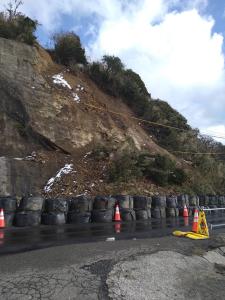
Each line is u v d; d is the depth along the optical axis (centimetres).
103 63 3095
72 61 2834
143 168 2184
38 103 2238
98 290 702
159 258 905
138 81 3488
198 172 2870
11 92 2141
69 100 2439
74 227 1412
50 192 1883
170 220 1758
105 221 1592
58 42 2900
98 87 2933
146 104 3228
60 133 2242
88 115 2491
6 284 692
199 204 2219
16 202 1455
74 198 1581
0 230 1298
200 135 3988
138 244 1045
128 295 702
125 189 1941
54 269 773
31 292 670
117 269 797
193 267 913
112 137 2498
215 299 749
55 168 2062
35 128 2150
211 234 1338
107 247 981
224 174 3122
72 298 668
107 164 2128
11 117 2092
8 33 2395
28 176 1914
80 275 752
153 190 2055
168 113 3528
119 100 3052
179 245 1085
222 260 1043
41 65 2519
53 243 1060
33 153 2091
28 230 1310
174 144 3123
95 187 1936
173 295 737
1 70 2170
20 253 909
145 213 1770
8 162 1845
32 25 2612
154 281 779
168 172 2259
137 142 2664
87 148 2325
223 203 2433
